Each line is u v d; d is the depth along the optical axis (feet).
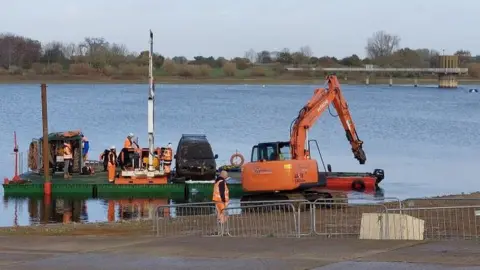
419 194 329.52
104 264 136.67
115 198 322.75
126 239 167.53
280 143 284.41
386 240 154.61
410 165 443.73
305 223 211.41
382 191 339.57
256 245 152.56
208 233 201.87
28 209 294.25
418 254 136.15
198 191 336.90
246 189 265.95
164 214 269.03
